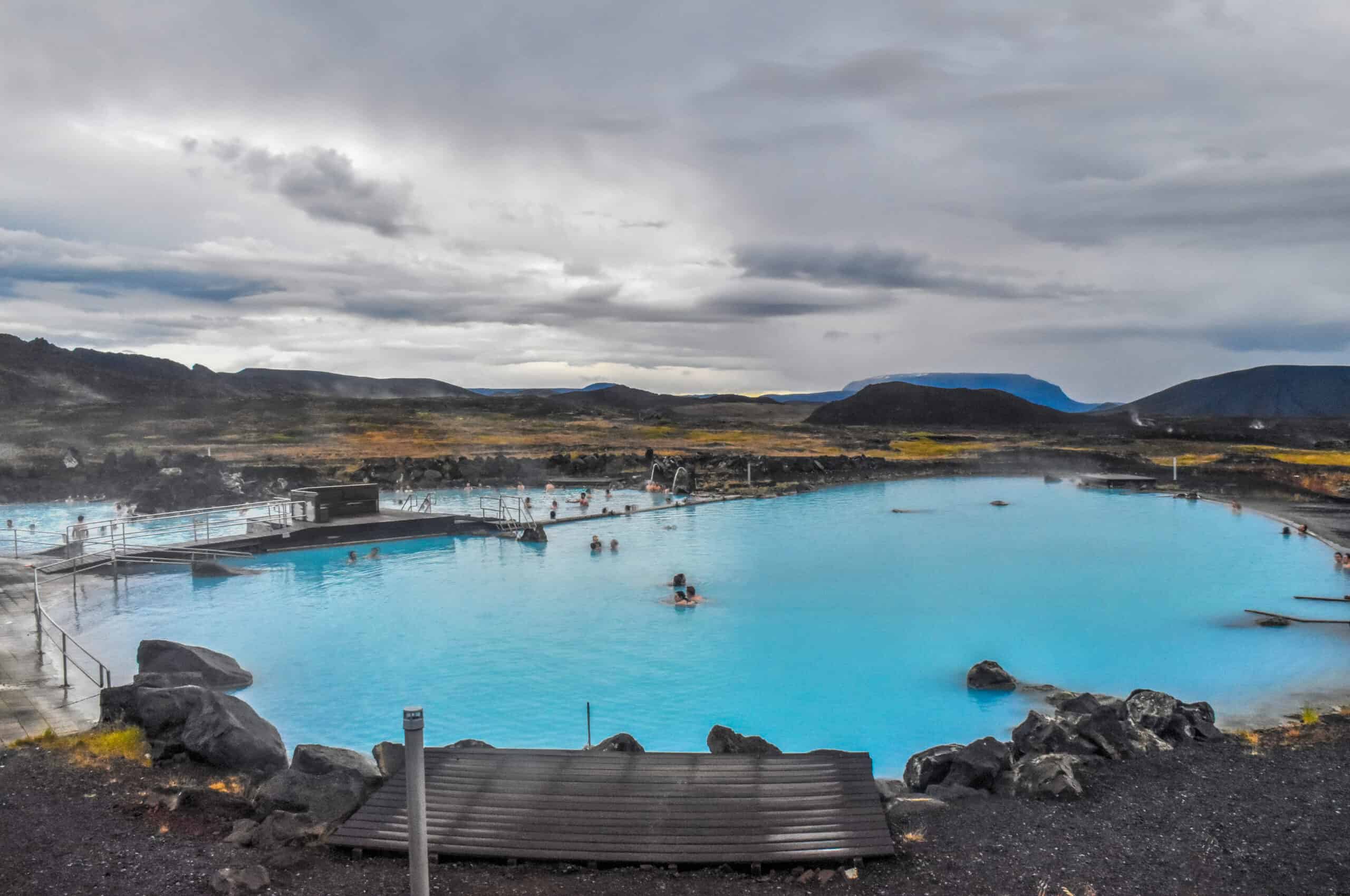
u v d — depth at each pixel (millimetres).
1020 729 16328
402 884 10766
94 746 15242
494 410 164125
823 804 12352
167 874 10891
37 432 103688
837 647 26109
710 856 11195
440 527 45688
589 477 71125
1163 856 11516
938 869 11211
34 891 10406
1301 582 34688
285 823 12039
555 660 24984
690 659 25094
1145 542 44188
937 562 39125
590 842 11516
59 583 34344
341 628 28406
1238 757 15406
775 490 64312
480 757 13812
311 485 62281
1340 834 11969
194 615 29984
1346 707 20094
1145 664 24125
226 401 150500
